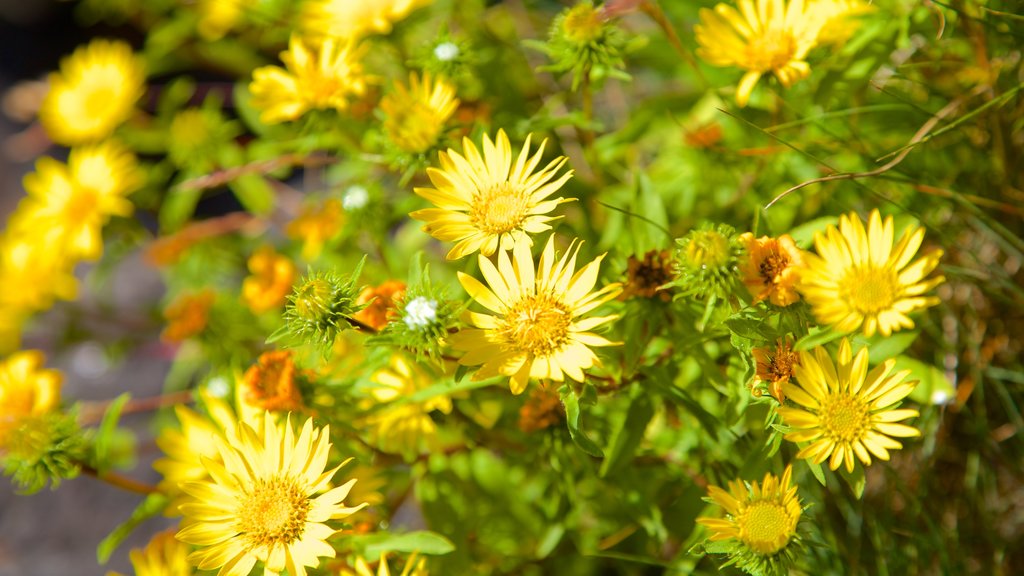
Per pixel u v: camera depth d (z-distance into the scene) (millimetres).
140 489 532
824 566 521
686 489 529
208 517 480
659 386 502
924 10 527
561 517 550
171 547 525
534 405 521
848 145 546
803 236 500
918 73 560
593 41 522
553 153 572
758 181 562
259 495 477
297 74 554
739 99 521
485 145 487
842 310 477
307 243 600
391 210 574
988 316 561
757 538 464
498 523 559
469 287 480
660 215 521
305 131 567
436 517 543
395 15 578
